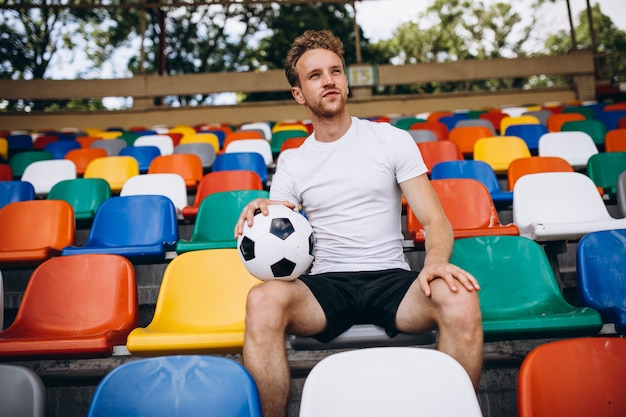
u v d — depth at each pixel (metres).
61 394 2.31
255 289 1.68
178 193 4.05
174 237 3.25
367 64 12.51
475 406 1.21
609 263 2.23
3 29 17.53
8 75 17.59
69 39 18.34
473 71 12.48
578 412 1.35
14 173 6.18
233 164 5.10
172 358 1.42
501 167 4.76
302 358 2.29
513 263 2.37
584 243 2.26
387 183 2.07
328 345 1.87
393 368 1.27
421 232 2.92
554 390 1.35
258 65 19.06
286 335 1.86
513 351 2.34
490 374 2.25
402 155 2.07
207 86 12.39
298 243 1.87
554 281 2.27
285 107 12.38
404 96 12.36
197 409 1.36
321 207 2.09
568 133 5.11
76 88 12.21
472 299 1.56
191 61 19.02
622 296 2.19
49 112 12.10
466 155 6.18
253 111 12.38
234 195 3.43
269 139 8.70
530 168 3.94
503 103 12.48
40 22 17.78
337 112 2.09
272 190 2.19
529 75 12.50
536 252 2.35
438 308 1.61
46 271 2.44
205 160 6.19
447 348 1.56
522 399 1.31
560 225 2.61
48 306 2.38
